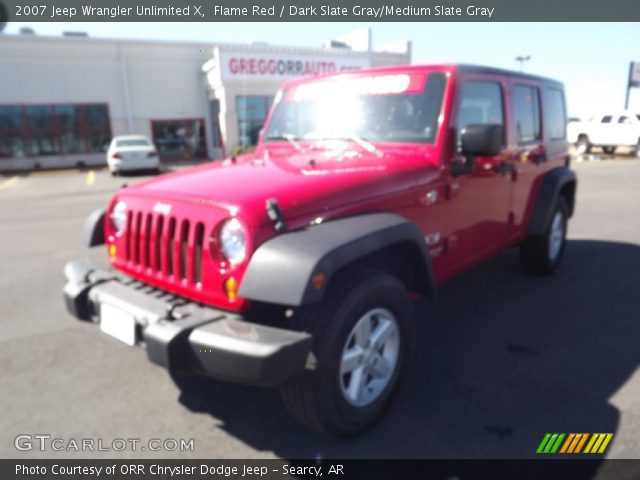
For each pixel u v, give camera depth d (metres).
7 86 21.77
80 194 12.98
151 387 3.14
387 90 3.45
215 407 2.92
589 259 5.73
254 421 2.78
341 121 3.60
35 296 4.84
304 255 2.11
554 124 4.93
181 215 2.46
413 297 3.02
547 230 4.61
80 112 23.23
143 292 2.62
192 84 24.97
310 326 2.29
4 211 10.36
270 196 2.34
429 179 3.06
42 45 21.95
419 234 2.66
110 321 2.56
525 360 3.37
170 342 2.13
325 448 2.53
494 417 2.74
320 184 2.55
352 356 2.44
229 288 2.27
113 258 2.98
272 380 2.03
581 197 10.51
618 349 3.51
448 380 3.13
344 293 2.37
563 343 3.62
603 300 4.44
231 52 20.61
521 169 4.19
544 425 2.66
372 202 2.66
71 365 3.42
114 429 2.72
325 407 2.34
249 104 21.38
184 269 2.49
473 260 3.68
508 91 3.89
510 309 4.26
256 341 2.05
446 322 4.03
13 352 3.62
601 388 3.01
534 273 5.03
